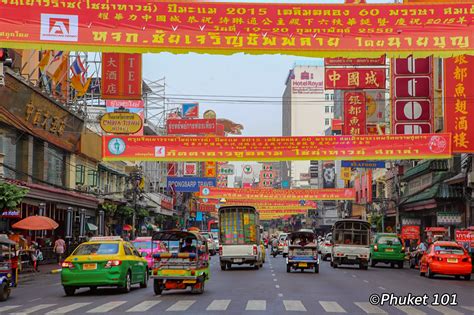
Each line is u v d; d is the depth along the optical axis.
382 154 33.66
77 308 15.96
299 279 26.95
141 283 22.72
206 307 15.93
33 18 16.23
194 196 99.38
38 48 16.19
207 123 59.03
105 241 20.72
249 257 34.78
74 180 46.28
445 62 32.28
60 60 44.47
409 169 55.41
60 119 41.19
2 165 31.80
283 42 16.25
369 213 72.62
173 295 19.44
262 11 16.27
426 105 34.25
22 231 37.09
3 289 18.44
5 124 34.19
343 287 22.66
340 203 100.94
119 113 37.56
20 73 35.78
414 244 48.19
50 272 32.91
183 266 19.48
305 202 82.38
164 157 35.88
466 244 34.34
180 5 16.28
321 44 16.23
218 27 16.30
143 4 16.30
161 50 16.25
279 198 67.38
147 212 62.19
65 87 45.41
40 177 39.53
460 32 16.19
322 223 112.00
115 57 34.31
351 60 34.69
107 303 17.12
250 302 17.11
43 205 38.91
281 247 57.06
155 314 14.52
